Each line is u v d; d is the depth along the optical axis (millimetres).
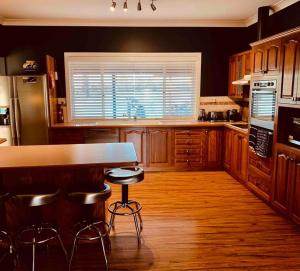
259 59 3801
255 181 4012
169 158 5254
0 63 5246
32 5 4246
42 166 2154
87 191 2283
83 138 5070
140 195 4113
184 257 2586
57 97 5496
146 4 4234
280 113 3324
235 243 2818
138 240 2859
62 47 5336
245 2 4184
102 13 4750
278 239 2896
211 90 5664
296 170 3004
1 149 2754
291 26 4000
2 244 2600
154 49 5449
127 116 5723
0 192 2270
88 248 2727
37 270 2416
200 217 3400
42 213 2619
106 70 5512
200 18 5180
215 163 5340
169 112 5762
